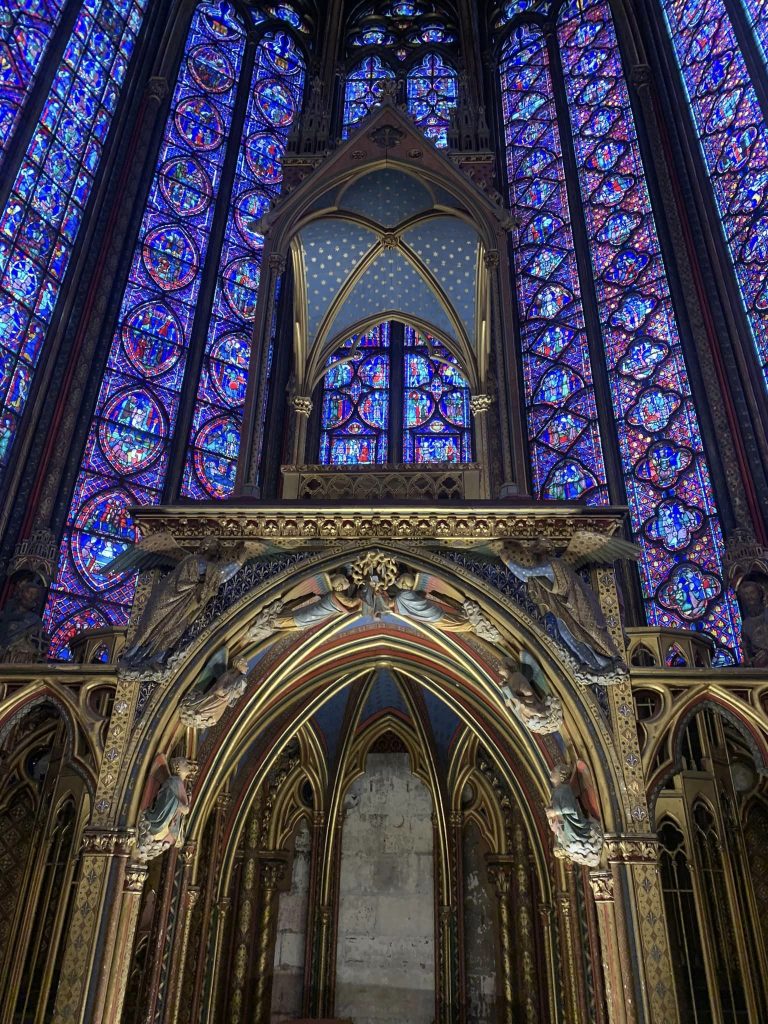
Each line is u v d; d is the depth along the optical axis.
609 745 8.68
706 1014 8.92
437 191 13.07
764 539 14.15
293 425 13.45
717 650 14.00
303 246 13.86
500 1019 12.04
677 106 19.61
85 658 11.53
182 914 10.26
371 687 13.63
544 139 22.47
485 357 13.66
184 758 9.50
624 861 8.16
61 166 18.23
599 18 23.17
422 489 11.26
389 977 12.48
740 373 15.68
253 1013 12.13
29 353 16.38
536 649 9.18
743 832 9.85
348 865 13.21
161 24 22.11
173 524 9.91
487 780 13.24
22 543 14.62
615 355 18.08
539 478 17.83
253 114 23.23
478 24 25.62
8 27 17.67
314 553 9.80
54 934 9.01
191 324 19.22
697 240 17.47
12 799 10.64
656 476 16.28
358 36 26.23
